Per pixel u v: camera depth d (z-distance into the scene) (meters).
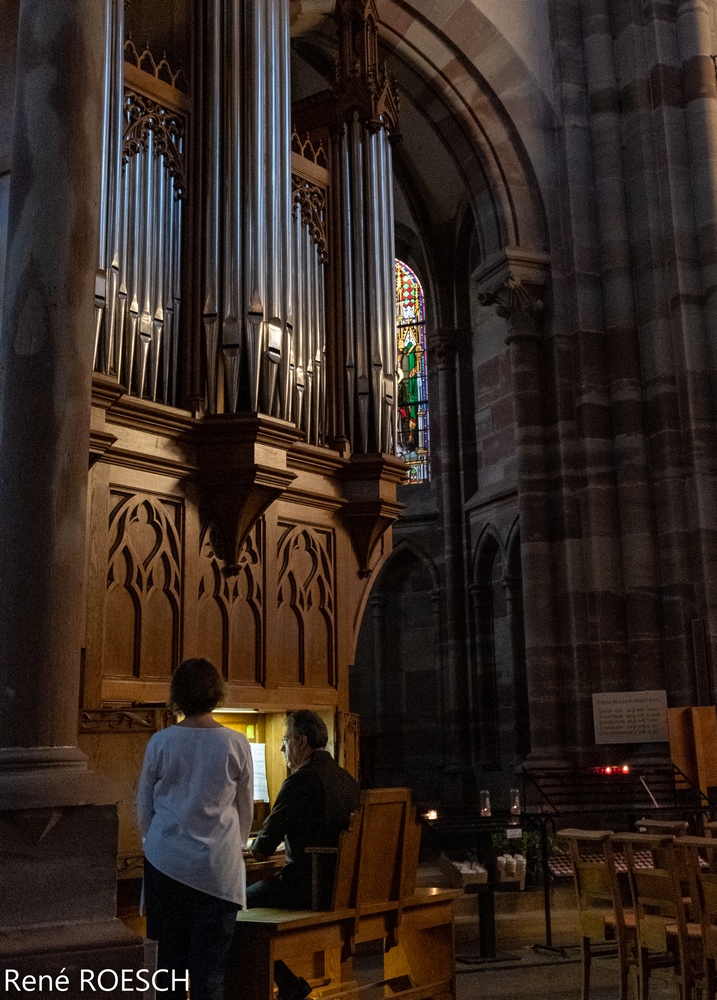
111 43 7.48
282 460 7.98
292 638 8.41
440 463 18.66
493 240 15.10
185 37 8.50
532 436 14.80
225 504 7.80
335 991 6.38
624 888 7.38
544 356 15.06
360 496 8.99
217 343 7.97
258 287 8.09
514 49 15.25
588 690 13.95
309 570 8.65
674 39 15.17
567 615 14.20
